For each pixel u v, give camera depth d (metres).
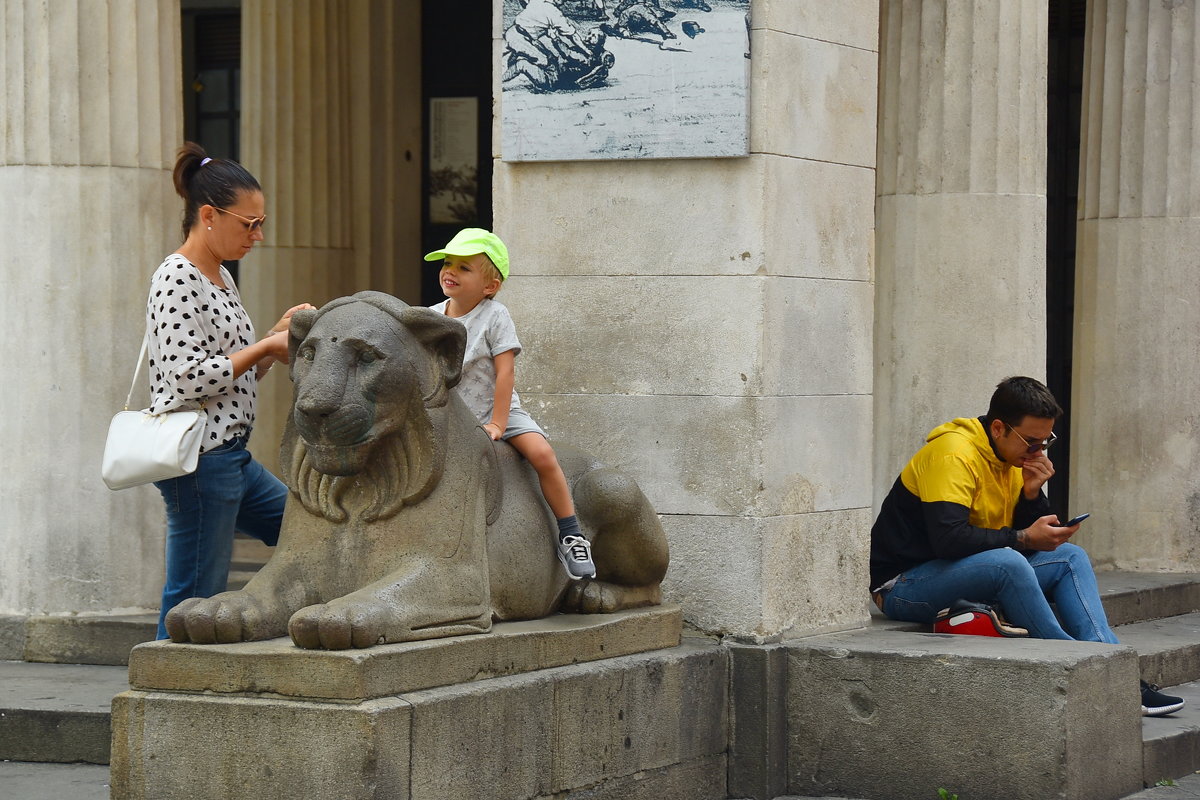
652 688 7.15
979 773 7.45
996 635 8.30
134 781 5.91
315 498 6.37
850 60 8.34
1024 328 10.70
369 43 14.28
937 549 8.47
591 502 7.23
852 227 8.38
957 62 10.63
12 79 9.26
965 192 10.66
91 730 7.70
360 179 14.37
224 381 6.77
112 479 6.77
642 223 7.97
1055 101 15.84
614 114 7.91
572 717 6.63
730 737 7.72
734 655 7.71
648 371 7.96
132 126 9.34
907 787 7.61
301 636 5.80
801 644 7.85
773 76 7.75
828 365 8.22
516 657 6.49
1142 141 12.63
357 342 6.11
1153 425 12.55
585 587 7.19
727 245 7.79
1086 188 12.98
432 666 6.02
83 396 9.21
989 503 8.70
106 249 9.26
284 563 6.33
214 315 6.90
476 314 7.11
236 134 15.82
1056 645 7.84
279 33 13.81
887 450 10.95
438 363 6.37
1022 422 8.58
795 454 7.99
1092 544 12.77
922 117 10.74
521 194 8.20
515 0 8.07
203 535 6.96
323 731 5.64
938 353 10.74
